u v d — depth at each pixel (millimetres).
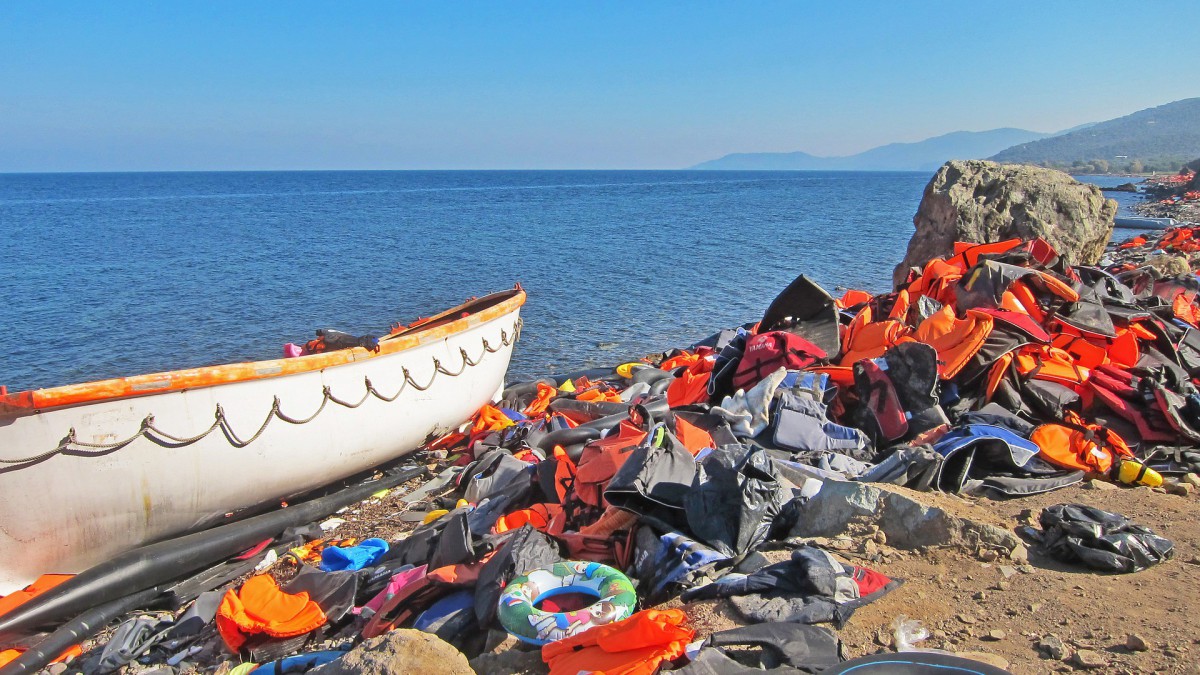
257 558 7473
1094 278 8891
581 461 6410
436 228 46344
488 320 11094
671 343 17375
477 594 4738
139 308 21281
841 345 8039
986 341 7094
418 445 10227
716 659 3691
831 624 4145
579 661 3895
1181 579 4379
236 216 57719
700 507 5000
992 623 4094
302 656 4770
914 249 15023
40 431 6664
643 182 166375
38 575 7090
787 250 33625
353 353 8758
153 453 7242
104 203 78875
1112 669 3592
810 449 6523
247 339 18109
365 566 6172
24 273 27281
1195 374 7680
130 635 6004
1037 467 6027
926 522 4930
